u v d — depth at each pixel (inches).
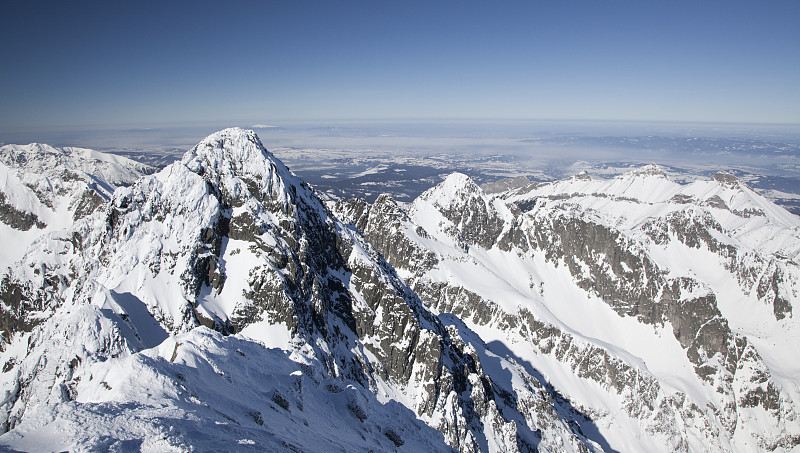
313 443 1972.2
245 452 1400.1
